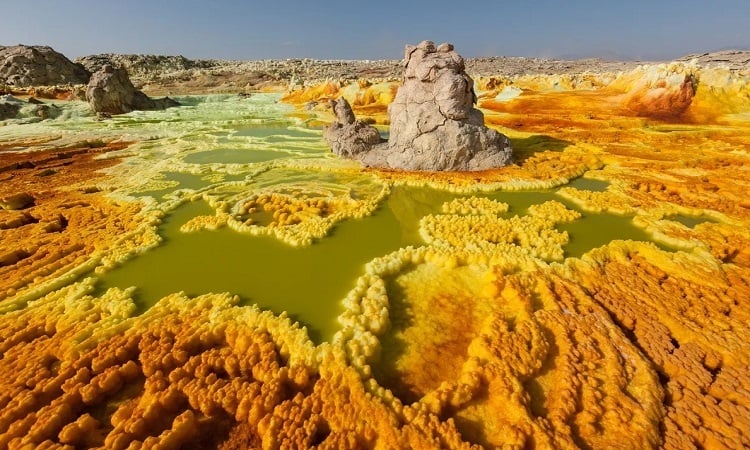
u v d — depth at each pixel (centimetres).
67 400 497
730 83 2144
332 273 784
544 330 603
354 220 1020
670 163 1377
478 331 625
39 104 2836
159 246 892
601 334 582
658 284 715
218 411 500
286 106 3438
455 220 963
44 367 549
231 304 676
